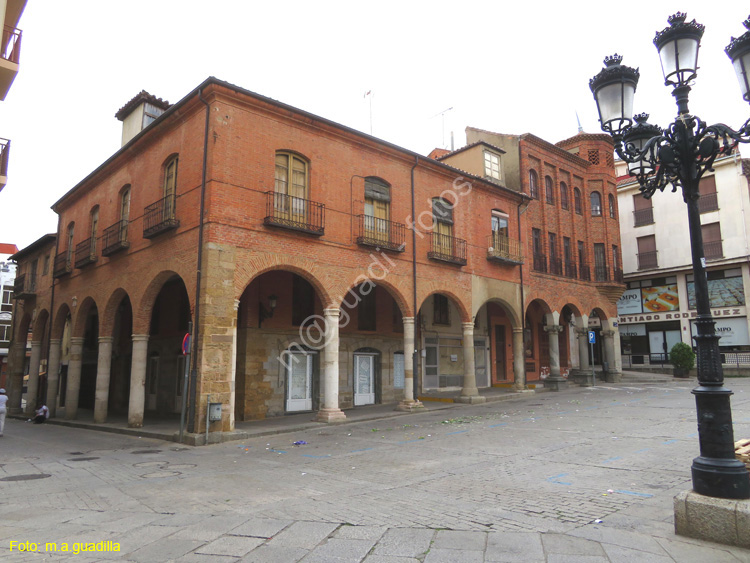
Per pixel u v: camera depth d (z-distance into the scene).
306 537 5.03
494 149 23.20
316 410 18.33
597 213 28.36
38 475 8.63
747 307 28.53
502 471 7.96
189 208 13.59
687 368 27.45
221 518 5.73
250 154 13.72
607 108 5.99
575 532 5.00
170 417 19.27
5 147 12.95
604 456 8.84
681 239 31.69
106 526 5.54
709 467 4.79
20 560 4.54
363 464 9.04
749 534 4.40
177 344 20.70
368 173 16.72
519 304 22.12
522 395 21.11
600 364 33.12
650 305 33.12
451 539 4.88
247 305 16.78
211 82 13.05
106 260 17.61
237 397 16.48
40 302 24.17
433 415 16.25
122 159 17.39
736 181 29.36
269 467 9.02
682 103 5.31
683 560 4.24
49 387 21.31
